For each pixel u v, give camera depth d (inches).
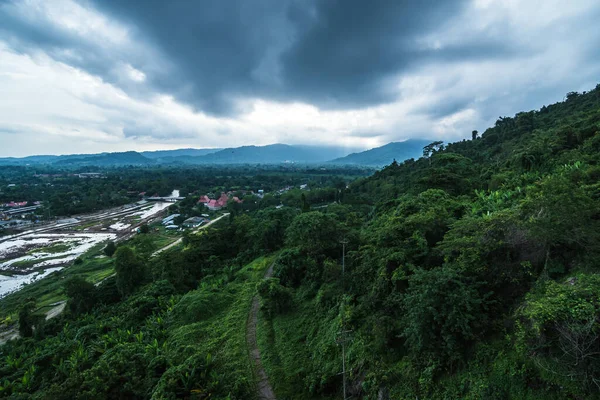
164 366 702.5
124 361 689.0
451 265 511.2
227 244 1779.0
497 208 756.0
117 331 981.2
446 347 435.8
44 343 1063.0
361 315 665.0
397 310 584.1
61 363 816.9
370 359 556.1
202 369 660.7
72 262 2517.2
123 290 1427.2
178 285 1352.1
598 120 1262.3
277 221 1686.8
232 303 1045.2
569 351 313.7
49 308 1649.9
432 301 453.7
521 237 478.0
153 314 1065.5
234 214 3267.7
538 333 341.1
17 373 829.8
